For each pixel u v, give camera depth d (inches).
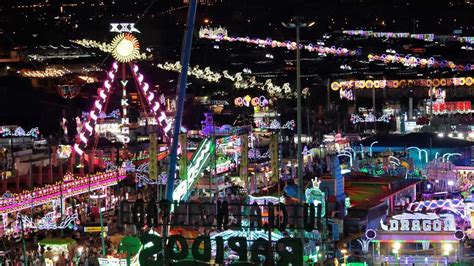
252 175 2162.9
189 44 1122.7
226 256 975.0
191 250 786.2
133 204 809.5
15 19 5251.0
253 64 5728.3
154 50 5442.9
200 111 3863.2
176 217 805.2
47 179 1984.5
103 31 5265.8
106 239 1582.2
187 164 1544.0
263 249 751.1
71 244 1455.5
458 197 2007.9
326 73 5423.2
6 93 3548.2
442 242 1309.1
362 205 1581.0
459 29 7057.1
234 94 5128.0
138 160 2415.1
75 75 4165.8
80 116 3646.7
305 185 1606.8
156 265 776.9
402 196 1927.9
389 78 5196.9
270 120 4170.8
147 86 2337.6
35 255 1439.5
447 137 2741.1
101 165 2341.3
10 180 1919.3
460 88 4913.9
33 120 3513.8
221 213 791.1
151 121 3348.9
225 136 2256.4
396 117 4429.1
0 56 4714.6
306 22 1363.2
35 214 1820.9
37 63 4547.2
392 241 1320.1
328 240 1152.8
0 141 2603.3
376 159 2509.8
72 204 1936.5
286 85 4785.9
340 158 2805.1
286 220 767.7
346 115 4685.0
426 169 2247.8
